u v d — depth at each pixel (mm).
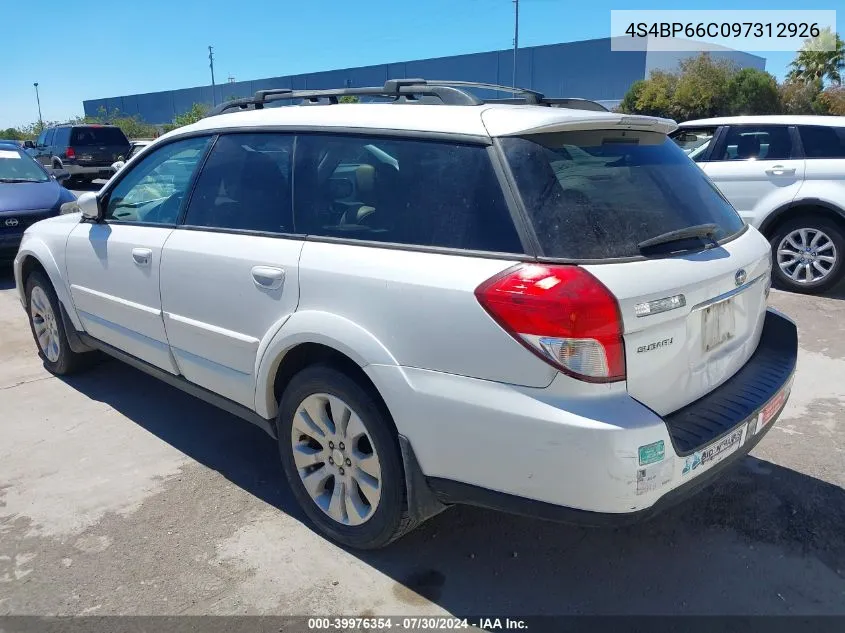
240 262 3170
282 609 2682
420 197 2672
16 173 9133
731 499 3393
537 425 2256
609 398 2250
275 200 3176
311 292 2854
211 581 2838
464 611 2672
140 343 3955
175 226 3645
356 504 2932
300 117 3221
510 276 2314
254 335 3156
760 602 2709
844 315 6363
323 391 2895
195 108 34344
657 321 2340
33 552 3035
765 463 3725
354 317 2701
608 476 2217
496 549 3051
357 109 3062
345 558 2984
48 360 5148
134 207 4023
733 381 2863
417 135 2748
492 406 2338
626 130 2842
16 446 4020
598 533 3162
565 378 2225
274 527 3211
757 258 2959
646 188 2725
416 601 2727
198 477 3670
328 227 2941
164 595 2758
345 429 2875
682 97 34000
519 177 2457
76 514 3326
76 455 3910
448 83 3299
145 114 74625
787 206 6988
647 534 3141
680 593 2764
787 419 4258
